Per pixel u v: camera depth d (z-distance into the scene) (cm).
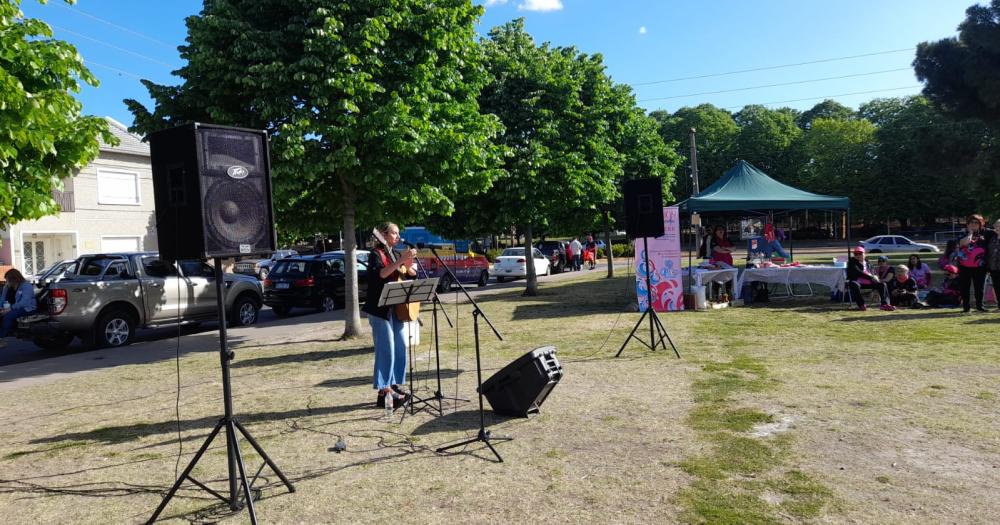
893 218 5266
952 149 2348
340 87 901
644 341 928
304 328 1299
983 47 2144
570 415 561
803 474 408
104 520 389
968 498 364
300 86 923
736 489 389
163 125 963
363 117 932
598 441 489
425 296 568
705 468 424
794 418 523
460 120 1096
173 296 1235
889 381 632
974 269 1070
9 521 392
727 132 6238
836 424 504
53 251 2556
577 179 1561
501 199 1556
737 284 1341
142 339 1262
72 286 1077
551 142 1598
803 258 3119
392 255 593
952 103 2264
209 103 935
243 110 952
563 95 1605
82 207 2578
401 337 605
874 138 5262
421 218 1190
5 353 1175
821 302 1318
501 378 560
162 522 381
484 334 1064
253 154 395
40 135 563
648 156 2303
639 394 622
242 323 1388
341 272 1681
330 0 942
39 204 612
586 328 1086
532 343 954
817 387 619
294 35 935
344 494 409
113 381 827
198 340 1185
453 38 1049
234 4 969
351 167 975
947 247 1224
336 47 902
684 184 6156
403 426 552
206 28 905
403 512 379
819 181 5472
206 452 510
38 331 1070
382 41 941
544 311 1364
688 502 373
